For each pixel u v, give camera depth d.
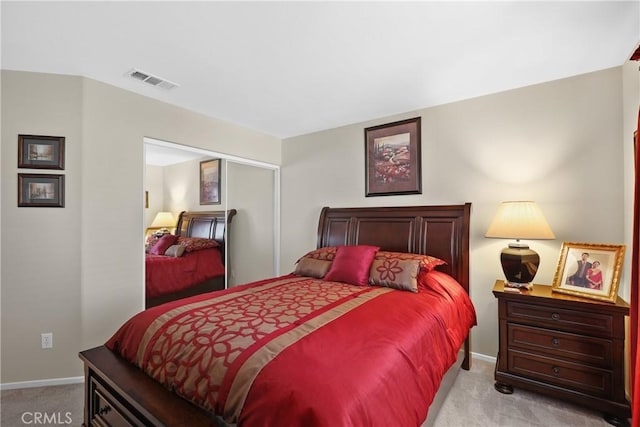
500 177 2.68
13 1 1.54
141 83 2.52
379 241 3.15
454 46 1.98
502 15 1.67
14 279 2.24
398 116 3.25
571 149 2.39
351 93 2.73
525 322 2.13
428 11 1.63
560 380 2.00
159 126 2.85
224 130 3.44
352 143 3.57
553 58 2.13
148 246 2.88
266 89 2.64
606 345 1.88
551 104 2.47
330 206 3.73
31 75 2.30
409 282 2.34
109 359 1.60
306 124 3.60
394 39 1.90
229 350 1.28
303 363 1.17
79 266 2.37
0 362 2.23
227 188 3.60
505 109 2.66
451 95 2.78
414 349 1.50
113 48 2.00
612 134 2.24
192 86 2.58
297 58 2.13
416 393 1.35
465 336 2.32
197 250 3.27
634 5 1.57
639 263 1.45
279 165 4.18
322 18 1.69
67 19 1.69
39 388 2.27
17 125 2.26
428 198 3.04
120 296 2.56
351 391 1.05
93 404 1.60
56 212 2.33
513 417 1.92
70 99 2.36
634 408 1.36
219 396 1.14
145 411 1.19
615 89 2.23
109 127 2.52
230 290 2.29
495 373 2.21
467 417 1.92
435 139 3.01
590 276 2.06
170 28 1.78
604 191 2.26
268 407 1.02
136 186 2.68
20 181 2.26
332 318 1.65
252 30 1.80
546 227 2.18
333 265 2.78
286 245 4.14
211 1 1.55
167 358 1.39
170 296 3.00
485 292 2.72
